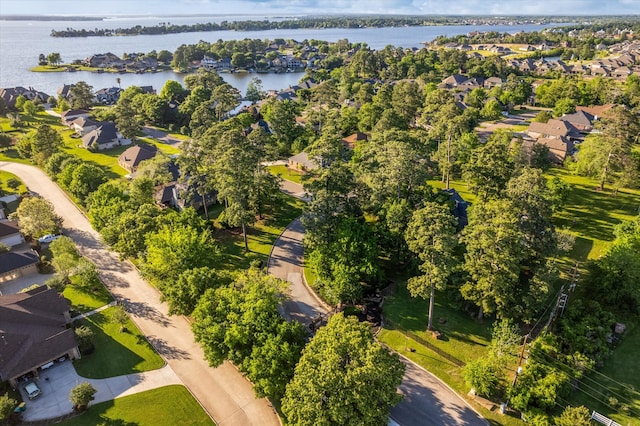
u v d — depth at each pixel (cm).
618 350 5294
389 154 7488
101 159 12431
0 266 6806
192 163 8412
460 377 5031
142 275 6331
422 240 5222
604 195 9238
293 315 6050
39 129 11531
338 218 6856
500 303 5381
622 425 4325
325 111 13925
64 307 5803
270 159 10762
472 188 8144
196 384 4975
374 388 3912
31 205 7794
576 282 6475
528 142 10644
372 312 6159
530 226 5928
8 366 4844
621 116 8669
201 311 5028
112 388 4916
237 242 8006
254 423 4478
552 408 4497
